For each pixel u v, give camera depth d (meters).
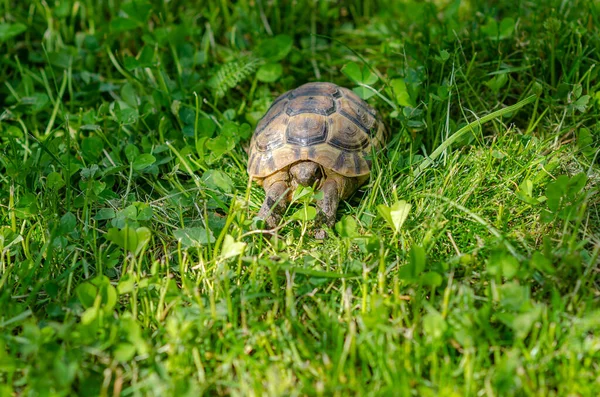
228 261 2.48
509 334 2.17
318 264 2.54
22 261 2.57
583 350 2.05
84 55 3.76
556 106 3.18
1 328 2.23
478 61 3.49
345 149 2.78
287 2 4.06
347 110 2.91
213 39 3.82
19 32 3.63
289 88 3.62
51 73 3.50
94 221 2.65
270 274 2.40
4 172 3.10
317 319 2.29
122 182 3.08
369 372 2.12
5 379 2.12
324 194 2.71
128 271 2.43
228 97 3.52
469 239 2.60
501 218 2.58
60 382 1.93
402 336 2.19
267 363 2.13
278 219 2.73
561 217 2.46
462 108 3.07
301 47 3.96
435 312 2.10
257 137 2.94
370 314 2.21
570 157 2.90
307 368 2.09
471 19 3.87
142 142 3.13
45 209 2.74
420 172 2.87
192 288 2.33
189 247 2.52
